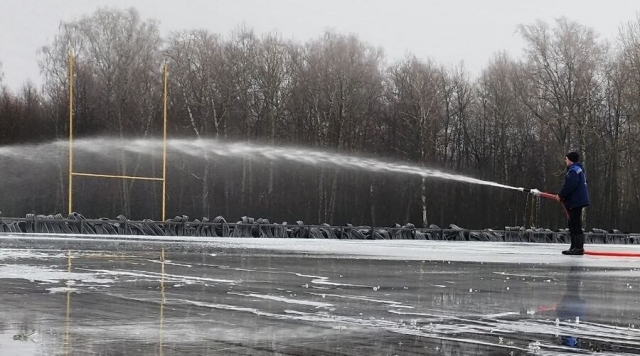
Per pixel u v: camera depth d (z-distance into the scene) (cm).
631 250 2250
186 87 6944
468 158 7506
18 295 793
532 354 525
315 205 7250
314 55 6819
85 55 6881
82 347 518
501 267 1345
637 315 722
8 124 6969
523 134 7356
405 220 7406
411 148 7000
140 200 6969
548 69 6281
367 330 609
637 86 6028
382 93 7156
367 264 1371
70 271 1087
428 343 557
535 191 1908
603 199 6931
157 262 1312
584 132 6181
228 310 709
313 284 966
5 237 2338
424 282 1021
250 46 6950
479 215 7450
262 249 1892
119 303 743
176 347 526
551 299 842
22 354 491
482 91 7525
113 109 6769
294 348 531
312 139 6675
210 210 7112
